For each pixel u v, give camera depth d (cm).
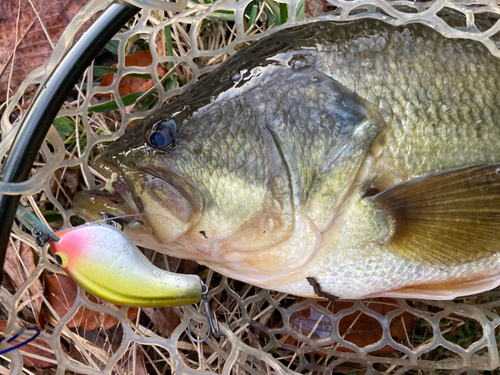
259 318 31
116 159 22
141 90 32
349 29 22
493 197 23
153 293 21
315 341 29
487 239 24
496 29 21
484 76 23
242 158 22
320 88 22
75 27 20
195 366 31
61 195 31
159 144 22
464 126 23
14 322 22
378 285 25
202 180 22
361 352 28
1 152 20
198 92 23
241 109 22
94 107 30
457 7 22
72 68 19
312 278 25
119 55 25
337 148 22
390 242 24
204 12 24
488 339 28
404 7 26
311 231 23
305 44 22
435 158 23
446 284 26
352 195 23
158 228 22
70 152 32
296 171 22
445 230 24
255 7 32
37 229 20
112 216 22
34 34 31
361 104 22
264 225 23
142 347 30
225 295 32
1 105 31
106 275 20
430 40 22
